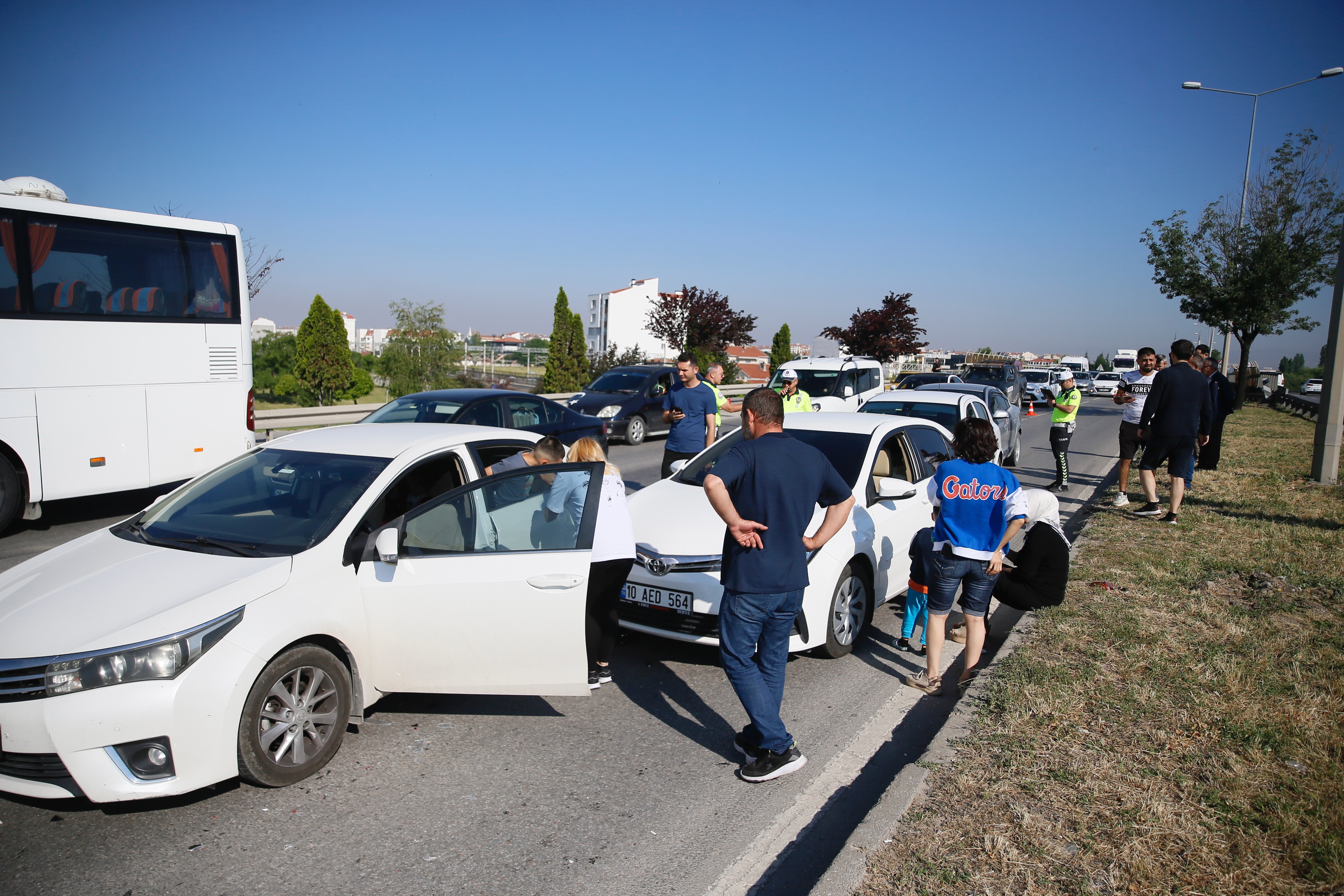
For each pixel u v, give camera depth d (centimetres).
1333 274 2228
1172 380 848
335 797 356
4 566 707
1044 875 283
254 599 352
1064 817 319
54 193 809
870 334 3981
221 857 310
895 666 532
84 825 330
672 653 544
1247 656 484
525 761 394
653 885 300
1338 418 1091
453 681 398
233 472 463
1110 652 493
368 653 395
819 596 506
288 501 423
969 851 297
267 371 5141
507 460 519
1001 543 459
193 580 360
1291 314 2359
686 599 486
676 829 338
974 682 454
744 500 360
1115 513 916
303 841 322
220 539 402
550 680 398
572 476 419
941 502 463
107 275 834
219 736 330
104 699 313
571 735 423
